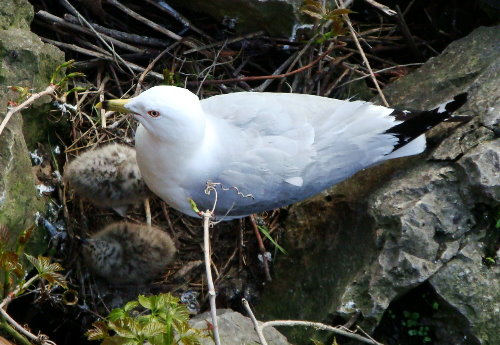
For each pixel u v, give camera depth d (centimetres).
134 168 1087
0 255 789
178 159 947
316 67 1237
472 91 1083
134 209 1159
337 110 1016
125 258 1061
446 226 986
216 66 1232
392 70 1298
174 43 1221
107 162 1072
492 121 1023
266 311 1079
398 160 1085
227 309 1004
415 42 1341
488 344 957
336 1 1216
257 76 1225
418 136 1013
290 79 1238
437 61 1177
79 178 1057
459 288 963
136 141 975
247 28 1237
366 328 979
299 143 984
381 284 978
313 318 1030
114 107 919
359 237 1041
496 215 989
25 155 973
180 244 1130
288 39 1230
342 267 1040
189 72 1220
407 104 1138
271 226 1139
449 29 1349
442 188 1004
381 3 1377
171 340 729
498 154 987
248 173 970
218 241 1128
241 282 1107
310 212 1115
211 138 963
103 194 1089
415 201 1002
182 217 1145
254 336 919
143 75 1177
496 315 958
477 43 1165
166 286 1099
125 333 719
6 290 834
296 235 1113
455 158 1018
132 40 1217
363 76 1212
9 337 913
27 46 1053
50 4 1229
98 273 1067
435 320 995
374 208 1020
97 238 1061
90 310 1062
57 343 1080
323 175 999
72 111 1123
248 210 1017
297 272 1086
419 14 1382
